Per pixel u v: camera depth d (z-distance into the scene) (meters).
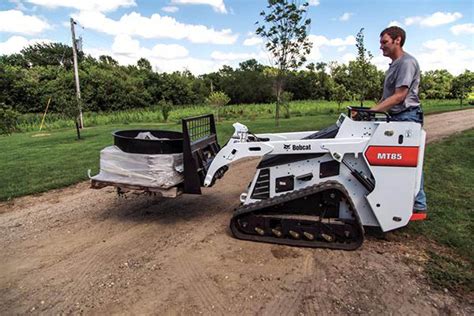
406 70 4.04
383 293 3.23
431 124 16.55
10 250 4.26
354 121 4.10
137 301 3.18
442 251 3.96
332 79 52.78
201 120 5.18
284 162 4.27
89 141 14.53
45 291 3.38
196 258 3.93
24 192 6.59
